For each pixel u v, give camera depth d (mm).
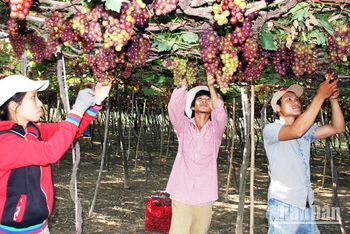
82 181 10000
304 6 2875
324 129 4023
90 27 2760
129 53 3479
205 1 2689
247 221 7164
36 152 2639
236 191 9617
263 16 2957
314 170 13492
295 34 3250
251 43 3176
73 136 2775
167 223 6355
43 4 3223
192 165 4266
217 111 4242
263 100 6562
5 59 5887
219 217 7383
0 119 2846
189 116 4512
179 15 3072
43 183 2898
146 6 2703
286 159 3842
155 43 3613
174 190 4297
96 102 3311
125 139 19750
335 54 3406
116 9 2408
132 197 8609
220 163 14312
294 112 3951
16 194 2744
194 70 4219
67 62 6559
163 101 11203
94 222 6777
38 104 2926
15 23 3453
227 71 3295
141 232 6352
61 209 7355
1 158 2635
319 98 3488
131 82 7203
